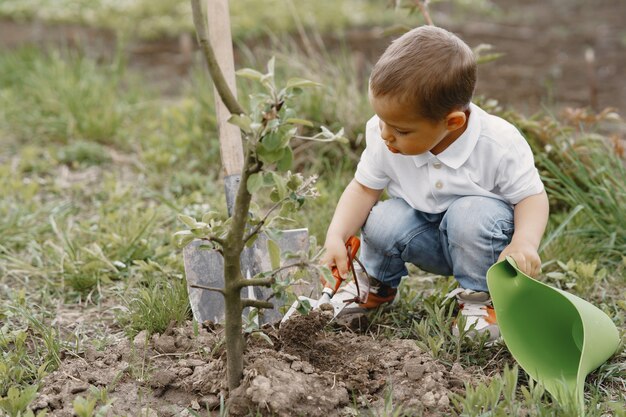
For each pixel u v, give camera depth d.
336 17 9.52
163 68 7.46
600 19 9.91
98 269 3.28
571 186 3.69
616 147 4.01
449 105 2.38
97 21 9.38
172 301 2.84
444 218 2.70
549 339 2.55
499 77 7.04
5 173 4.45
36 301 3.14
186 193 4.30
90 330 2.89
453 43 2.40
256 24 8.91
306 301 2.20
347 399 2.31
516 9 10.95
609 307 3.02
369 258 2.85
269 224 2.18
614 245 3.50
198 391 2.40
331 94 4.64
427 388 2.34
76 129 5.14
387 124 2.43
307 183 2.15
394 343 2.58
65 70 5.87
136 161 4.76
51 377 2.48
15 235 3.71
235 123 1.93
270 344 2.46
